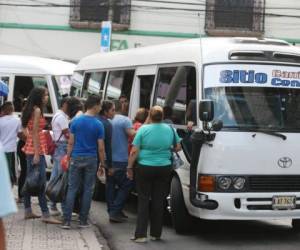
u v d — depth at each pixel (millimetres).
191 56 11062
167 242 10508
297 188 10594
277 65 10867
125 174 11828
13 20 37688
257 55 10828
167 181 10508
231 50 10734
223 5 38000
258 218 10359
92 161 10742
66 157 10969
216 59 10695
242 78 10680
